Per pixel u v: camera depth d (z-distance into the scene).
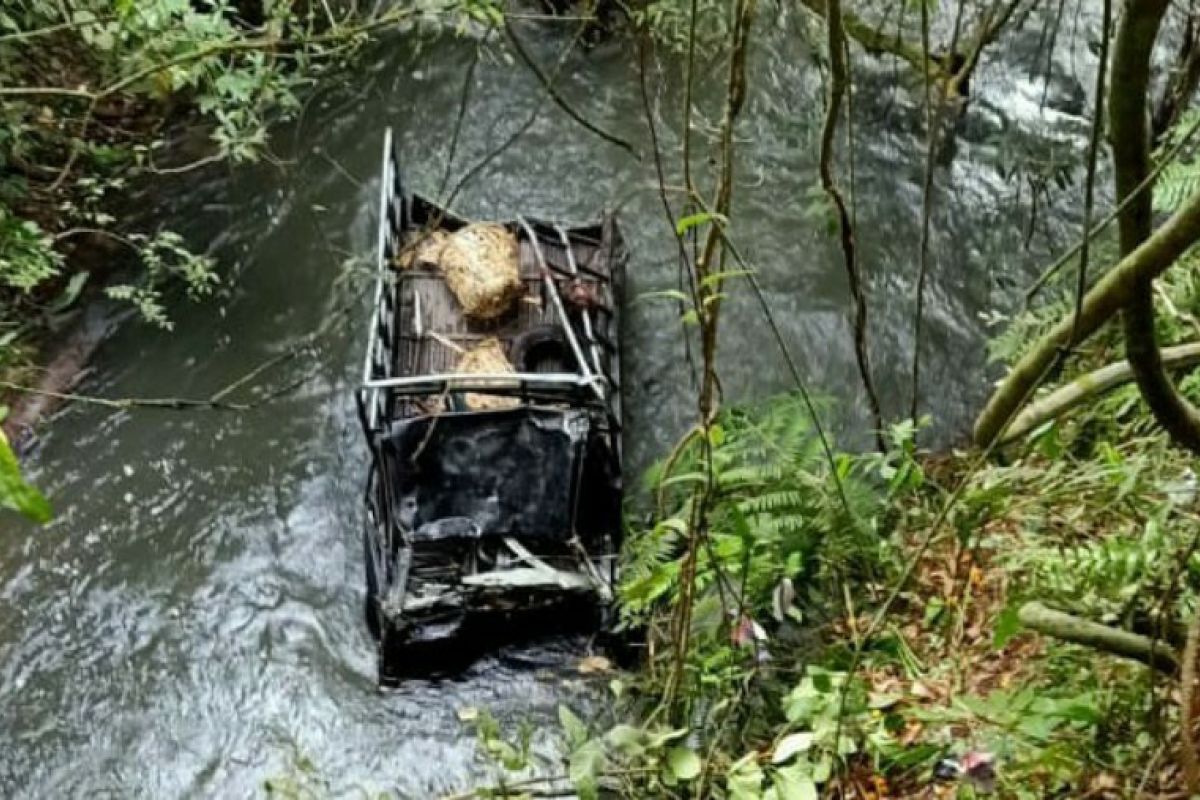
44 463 7.22
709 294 3.84
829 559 5.66
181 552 6.89
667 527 5.04
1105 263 6.76
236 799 5.96
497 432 6.23
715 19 8.60
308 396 7.54
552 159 8.72
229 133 7.71
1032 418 3.49
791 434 5.89
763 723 5.22
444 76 9.14
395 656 6.23
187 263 7.68
